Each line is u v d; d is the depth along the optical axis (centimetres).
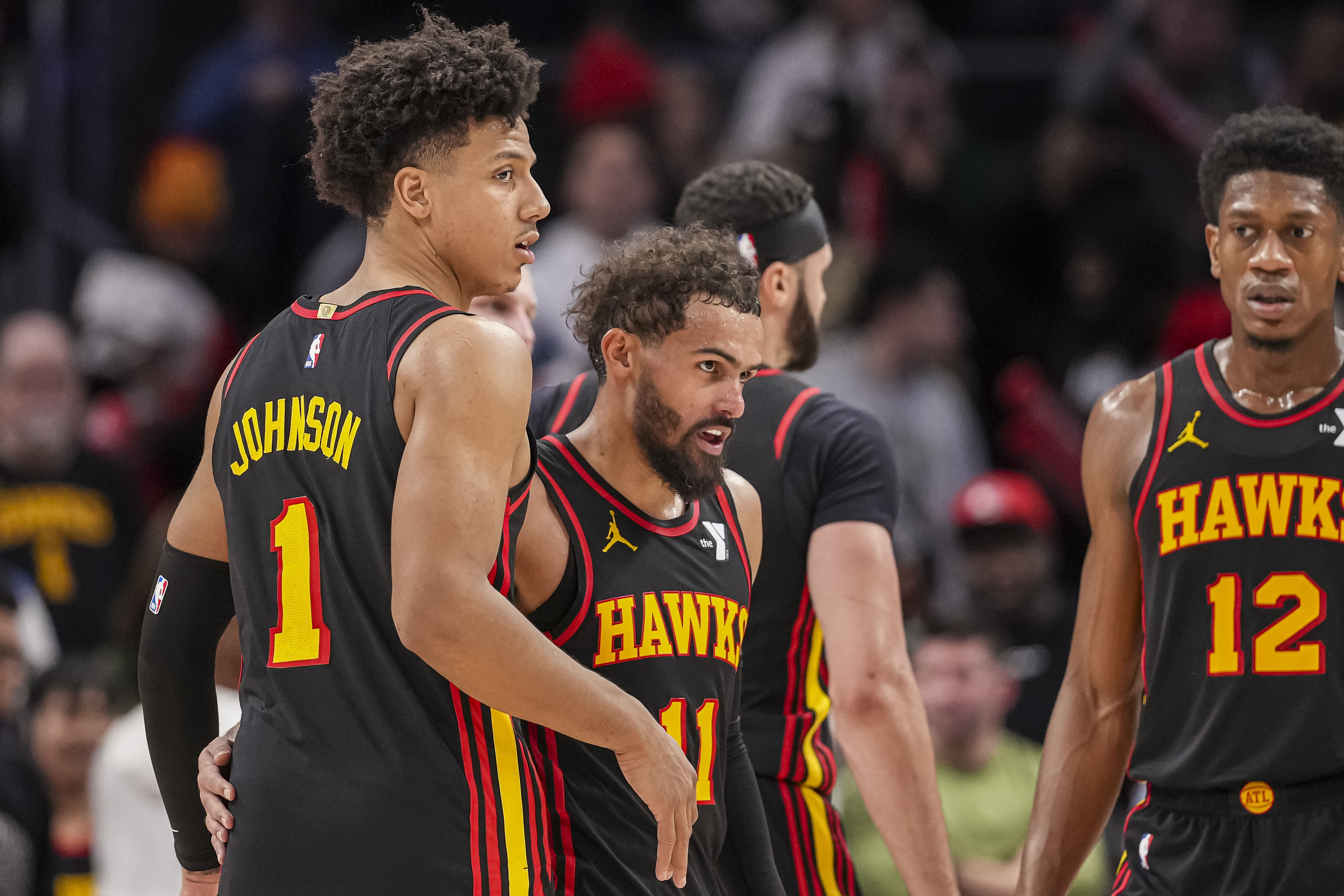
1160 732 1086
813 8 3353
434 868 820
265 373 891
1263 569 1047
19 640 1909
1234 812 1052
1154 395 1110
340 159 884
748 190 1173
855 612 1089
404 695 832
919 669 1764
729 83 3216
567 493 951
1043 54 3164
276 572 860
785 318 1190
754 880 1005
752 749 1115
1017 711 1923
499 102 869
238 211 2966
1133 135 2855
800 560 1122
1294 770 1035
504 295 1215
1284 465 1051
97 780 1667
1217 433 1072
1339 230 1045
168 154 2944
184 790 977
